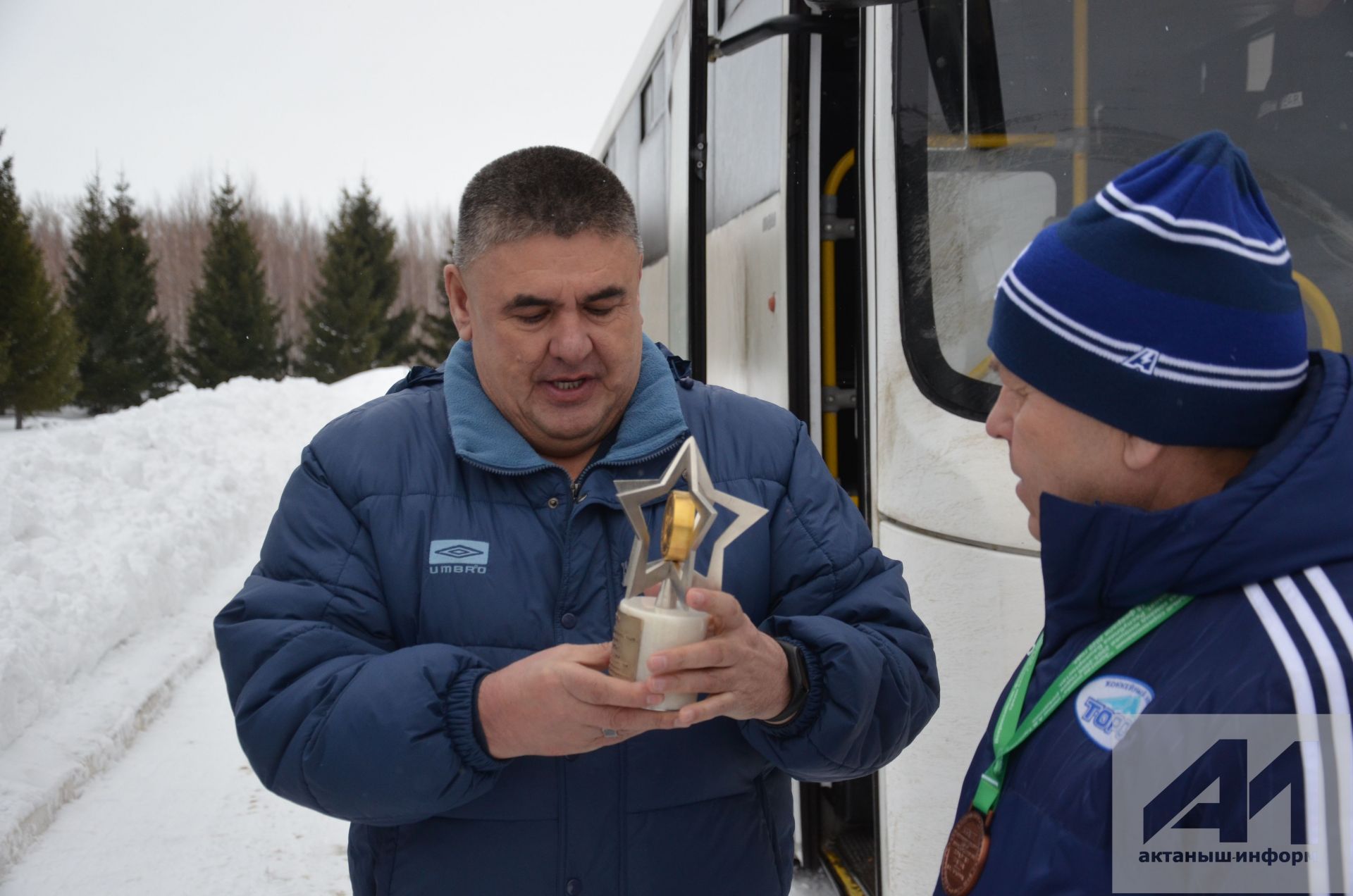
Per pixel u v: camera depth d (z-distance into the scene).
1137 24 2.57
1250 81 2.55
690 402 1.91
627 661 1.31
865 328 2.72
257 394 14.25
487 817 1.65
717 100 4.38
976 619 2.37
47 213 56.38
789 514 1.83
